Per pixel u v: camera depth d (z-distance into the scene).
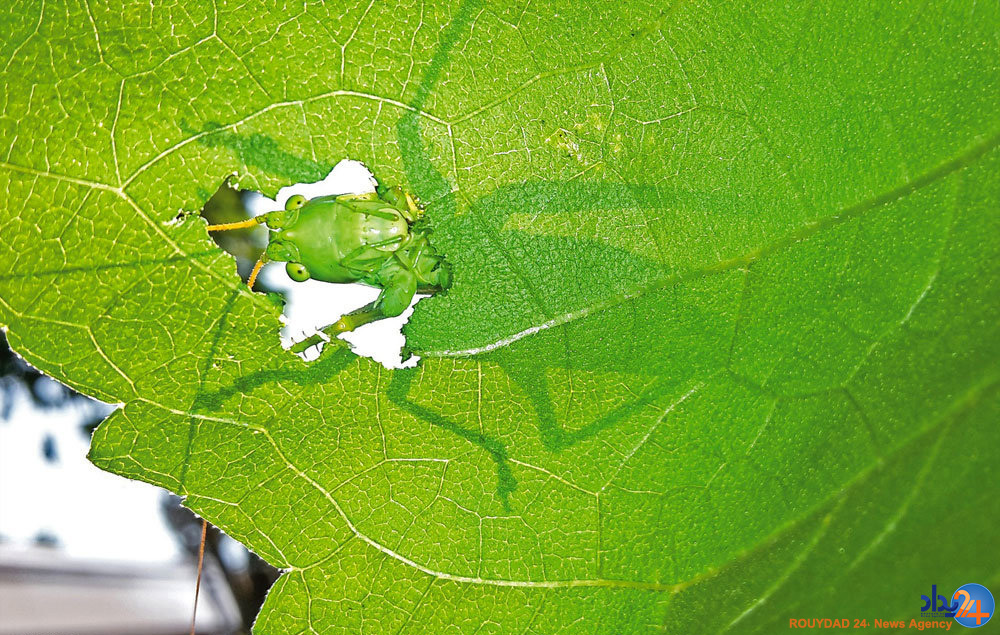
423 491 0.13
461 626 0.13
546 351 0.13
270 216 0.13
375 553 0.13
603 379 0.13
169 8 0.13
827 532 0.13
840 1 0.13
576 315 0.13
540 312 0.13
